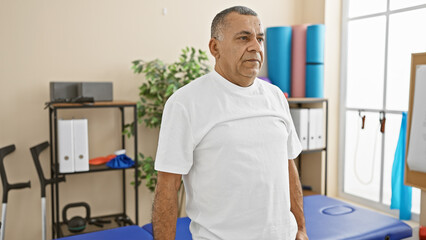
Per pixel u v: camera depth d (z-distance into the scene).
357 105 3.63
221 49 1.19
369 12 3.46
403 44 3.18
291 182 1.45
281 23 3.79
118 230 2.17
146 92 3.12
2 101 2.82
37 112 2.94
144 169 3.01
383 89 3.37
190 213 1.23
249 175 1.13
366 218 2.32
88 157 2.87
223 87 1.20
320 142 3.55
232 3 3.55
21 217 2.97
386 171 3.39
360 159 3.63
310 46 3.52
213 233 1.16
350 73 3.68
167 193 1.17
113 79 3.15
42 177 2.58
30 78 2.89
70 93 2.80
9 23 2.80
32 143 2.94
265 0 3.69
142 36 3.22
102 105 2.65
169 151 1.14
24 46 2.85
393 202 3.13
